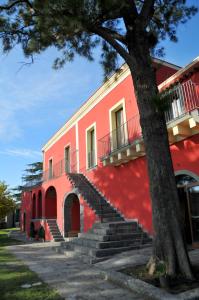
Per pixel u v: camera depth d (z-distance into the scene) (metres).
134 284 5.13
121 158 11.34
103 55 8.84
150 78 6.39
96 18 7.00
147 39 6.74
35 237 19.53
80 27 6.70
